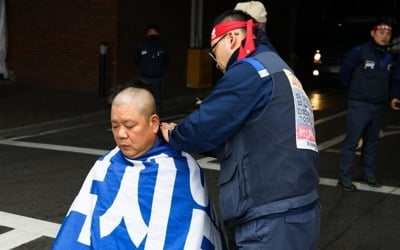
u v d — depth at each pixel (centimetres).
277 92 229
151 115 245
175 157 250
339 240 467
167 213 244
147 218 243
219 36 246
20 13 1476
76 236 250
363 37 1778
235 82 228
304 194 233
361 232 487
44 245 440
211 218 257
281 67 236
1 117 1033
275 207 228
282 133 228
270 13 1944
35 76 1477
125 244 242
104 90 1308
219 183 242
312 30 2627
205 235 249
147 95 245
